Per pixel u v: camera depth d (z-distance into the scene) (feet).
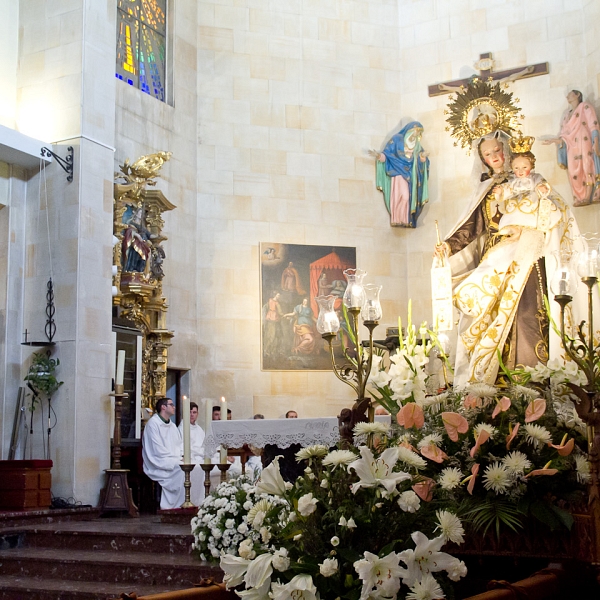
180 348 51.49
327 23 59.67
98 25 43.98
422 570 10.98
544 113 55.98
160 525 32.40
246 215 55.57
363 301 17.99
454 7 59.62
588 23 55.67
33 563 28.53
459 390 16.37
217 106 56.44
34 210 42.39
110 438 41.16
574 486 14.08
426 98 59.36
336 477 12.01
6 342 41.01
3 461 37.14
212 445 28.19
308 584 10.91
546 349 42.39
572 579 15.37
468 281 44.47
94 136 42.80
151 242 47.65
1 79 43.16
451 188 57.62
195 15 57.11
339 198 57.47
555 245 43.27
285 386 53.88
